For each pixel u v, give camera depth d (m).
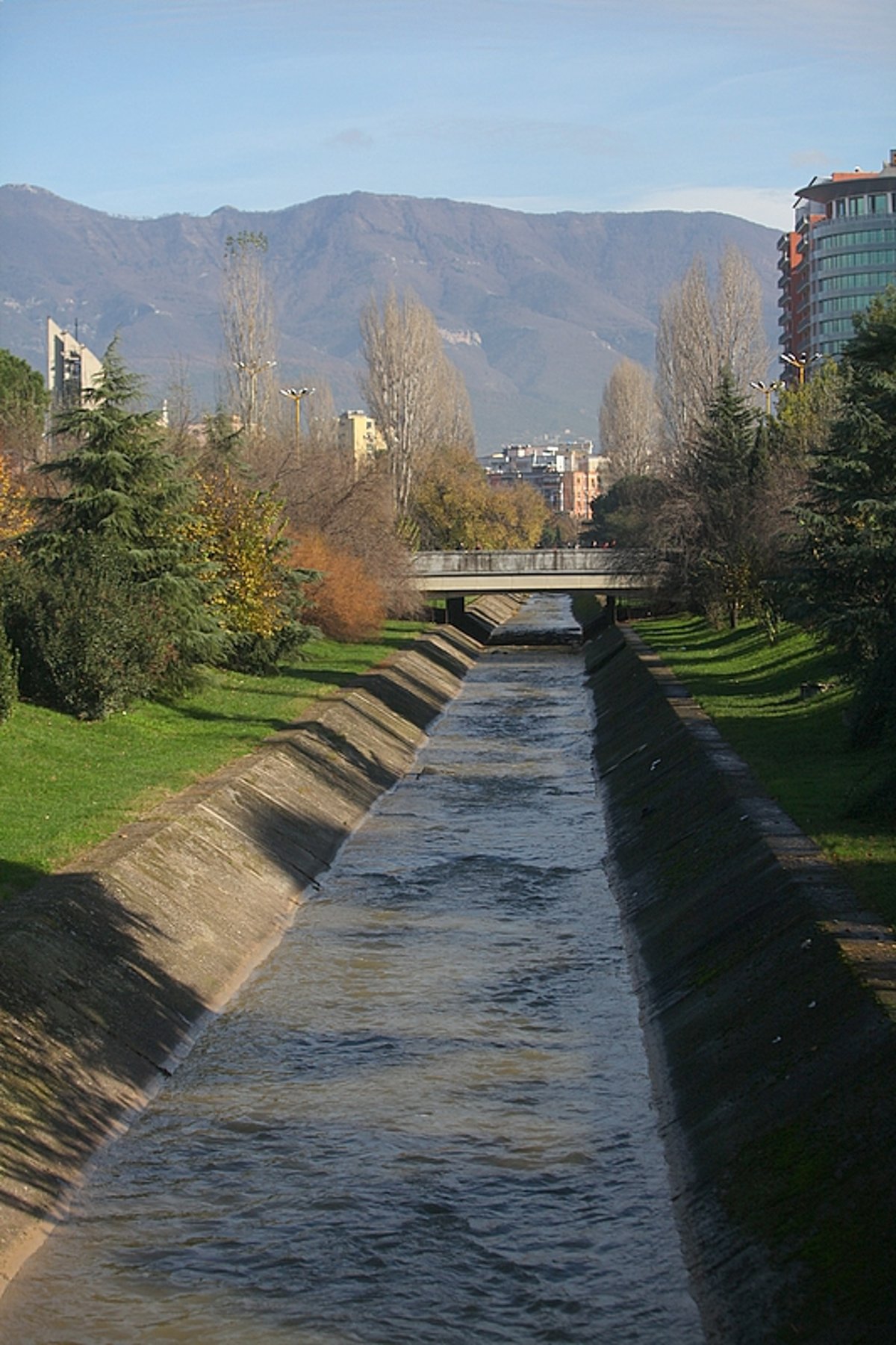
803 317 164.25
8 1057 17.00
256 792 31.91
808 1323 11.98
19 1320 13.66
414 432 115.44
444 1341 13.24
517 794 40.00
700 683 50.50
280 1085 19.14
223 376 99.69
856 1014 15.98
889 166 156.62
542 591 88.06
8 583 38.41
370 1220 15.48
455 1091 18.89
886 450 39.09
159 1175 16.58
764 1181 14.45
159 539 42.78
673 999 21.14
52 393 117.94
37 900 21.16
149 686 40.41
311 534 68.88
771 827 25.38
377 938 25.98
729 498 69.44
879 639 36.44
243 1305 13.88
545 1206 15.73
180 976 22.02
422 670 64.94
